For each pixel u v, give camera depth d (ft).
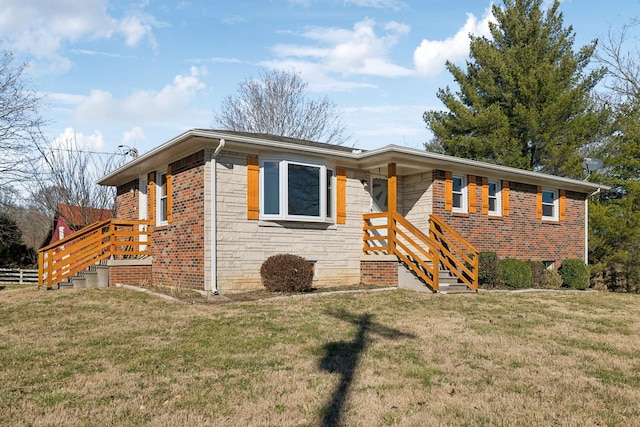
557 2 77.66
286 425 14.53
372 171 48.52
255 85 118.93
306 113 120.78
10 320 29.35
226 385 17.99
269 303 34.22
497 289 45.85
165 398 16.65
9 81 75.77
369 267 45.78
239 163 39.86
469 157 78.54
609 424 14.89
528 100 72.64
